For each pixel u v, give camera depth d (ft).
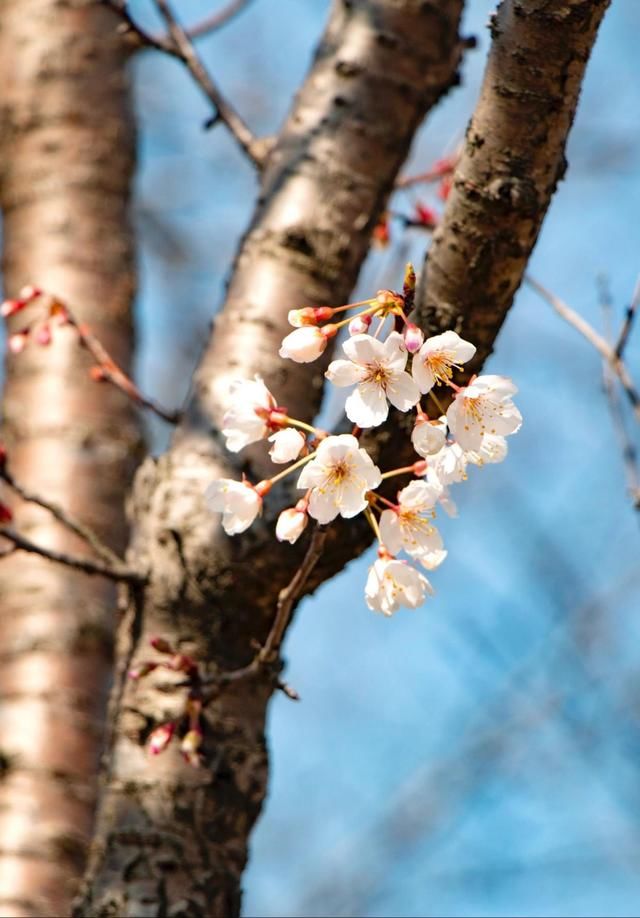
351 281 5.54
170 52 5.72
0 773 5.79
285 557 5.17
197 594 5.19
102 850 5.09
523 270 5.03
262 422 4.83
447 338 4.75
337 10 5.74
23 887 5.65
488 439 4.79
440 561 4.82
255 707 5.19
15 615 5.97
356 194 5.57
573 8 4.89
